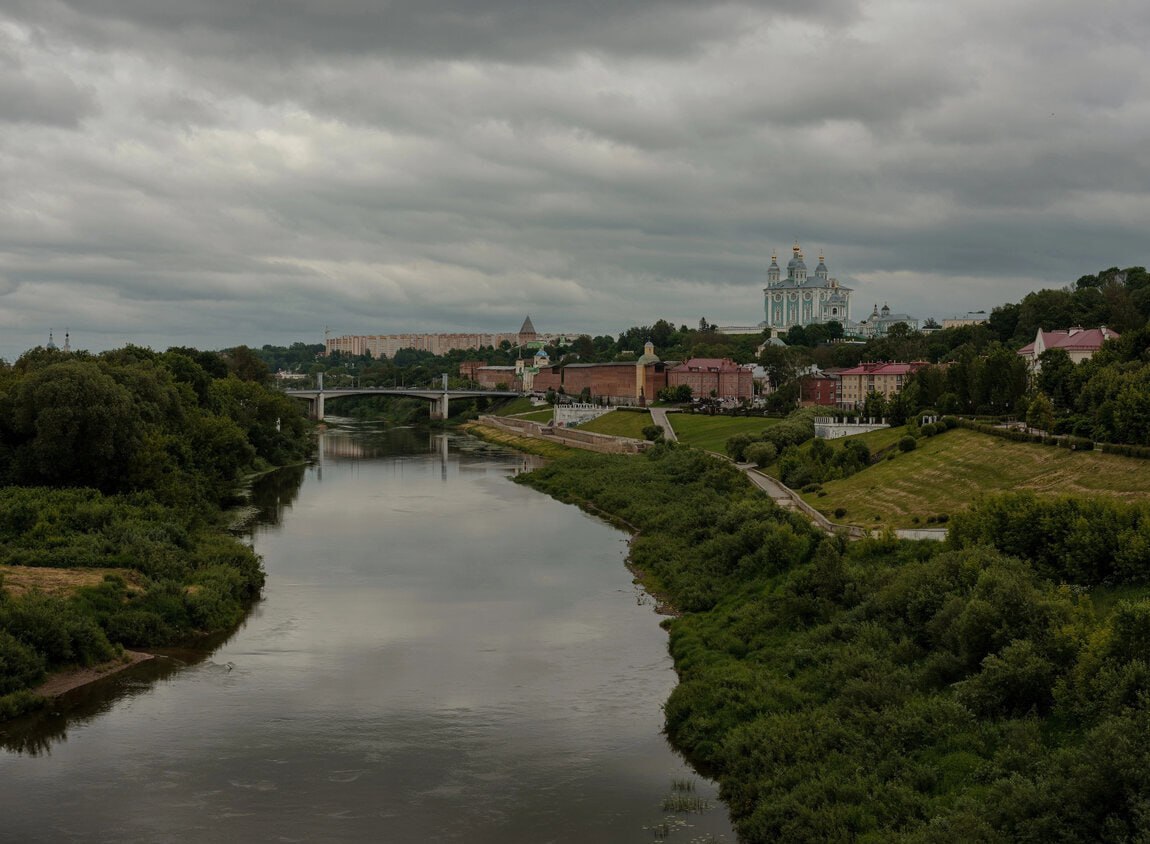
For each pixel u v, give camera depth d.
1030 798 40.09
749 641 69.62
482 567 101.31
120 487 108.50
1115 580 60.09
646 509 126.88
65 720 59.28
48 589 74.19
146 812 48.22
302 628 78.88
